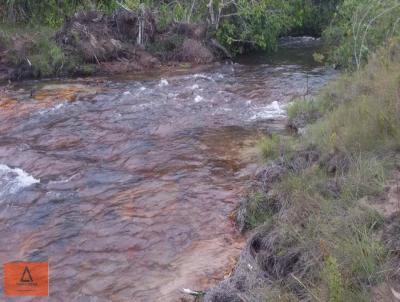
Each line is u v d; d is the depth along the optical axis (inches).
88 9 594.9
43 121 342.0
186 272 174.6
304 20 780.0
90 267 181.2
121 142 301.7
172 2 623.8
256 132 317.1
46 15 596.1
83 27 536.1
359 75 309.7
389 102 215.8
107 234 201.9
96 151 288.8
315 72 500.1
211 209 217.9
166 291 164.9
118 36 561.3
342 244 133.9
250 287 142.9
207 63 574.6
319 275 130.2
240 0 594.9
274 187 206.4
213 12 621.0
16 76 478.3
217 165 265.9
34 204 227.9
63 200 231.3
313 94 392.5
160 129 324.8
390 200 156.9
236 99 398.9
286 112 350.0
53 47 503.8
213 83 457.4
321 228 148.1
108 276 175.5
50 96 406.6
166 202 225.8
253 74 502.3
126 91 425.4
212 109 371.6
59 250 192.5
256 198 202.1
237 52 644.1
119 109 369.7
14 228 209.2
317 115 312.5
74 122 339.6
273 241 160.7
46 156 280.7
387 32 362.0
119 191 238.5
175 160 274.4
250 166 261.9
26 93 418.6
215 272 173.3
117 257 186.5
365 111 219.8
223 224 205.5
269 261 155.8
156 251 189.5
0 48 493.4
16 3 583.8
